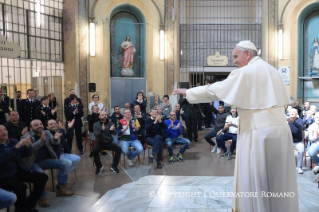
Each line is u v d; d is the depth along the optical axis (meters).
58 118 9.84
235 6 13.93
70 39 10.97
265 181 2.29
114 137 7.32
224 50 13.76
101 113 6.44
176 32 11.64
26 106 7.62
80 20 10.95
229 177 4.91
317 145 6.01
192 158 7.66
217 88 2.38
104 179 6.01
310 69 12.12
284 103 2.38
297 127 6.27
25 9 9.98
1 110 7.46
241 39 13.77
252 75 2.35
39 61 10.34
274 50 11.89
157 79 11.73
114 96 11.53
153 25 11.62
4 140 4.32
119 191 5.12
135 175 6.25
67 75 11.09
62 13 11.08
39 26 10.25
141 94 9.86
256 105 2.33
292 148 2.42
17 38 9.68
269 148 2.30
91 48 11.02
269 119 2.33
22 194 4.13
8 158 4.05
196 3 13.85
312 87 12.07
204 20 13.99
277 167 2.31
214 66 13.05
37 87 10.26
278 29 11.81
